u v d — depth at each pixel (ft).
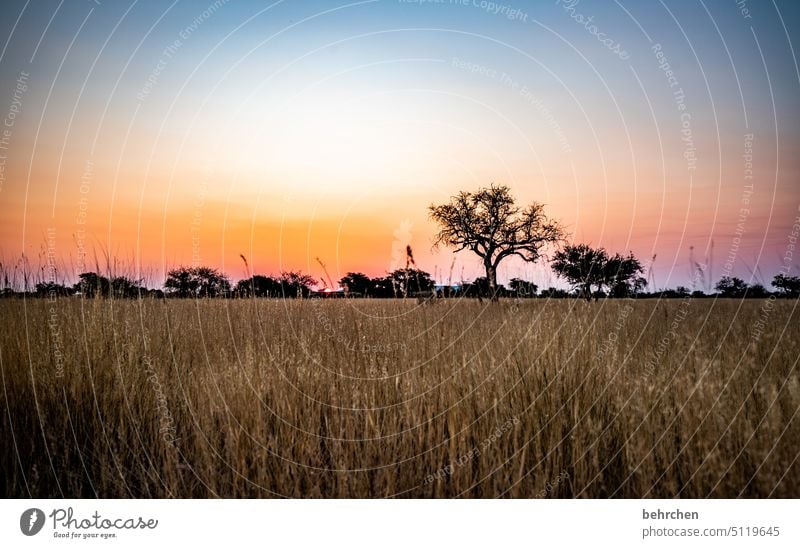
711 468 12.97
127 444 14.23
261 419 14.79
